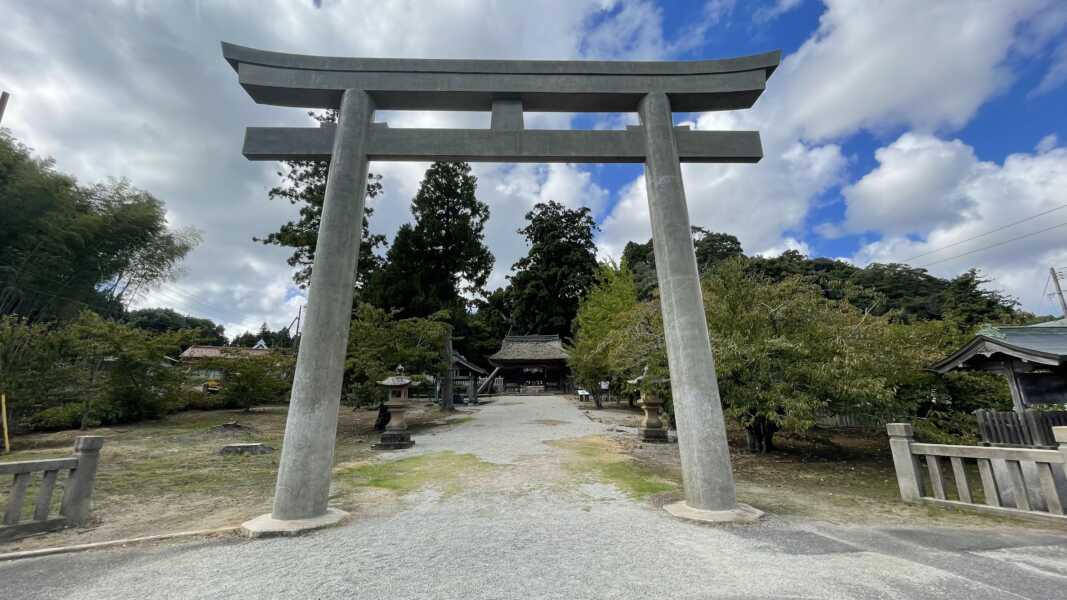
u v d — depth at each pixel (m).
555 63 5.21
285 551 3.38
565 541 3.57
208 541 3.67
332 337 4.37
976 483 6.41
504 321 38.91
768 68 5.24
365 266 17.94
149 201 19.83
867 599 2.49
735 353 7.02
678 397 4.59
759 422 8.50
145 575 2.96
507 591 2.63
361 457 8.19
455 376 25.75
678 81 5.25
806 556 3.19
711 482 4.30
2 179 15.25
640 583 2.73
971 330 10.84
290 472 4.07
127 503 5.15
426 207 19.67
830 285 9.17
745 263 8.45
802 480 6.43
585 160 5.26
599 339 17.50
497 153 5.03
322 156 4.98
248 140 4.86
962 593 2.56
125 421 14.22
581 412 16.56
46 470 4.16
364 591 2.65
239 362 17.61
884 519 4.29
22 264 15.45
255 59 4.91
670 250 4.79
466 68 5.14
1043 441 5.98
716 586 2.68
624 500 4.98
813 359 7.29
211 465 7.66
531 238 37.47
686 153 5.21
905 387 8.23
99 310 20.02
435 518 4.28
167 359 15.90
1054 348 6.04
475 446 9.21
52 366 11.71
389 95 5.14
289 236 14.97
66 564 3.19
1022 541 3.55
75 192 17.52
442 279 19.94
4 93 10.40
